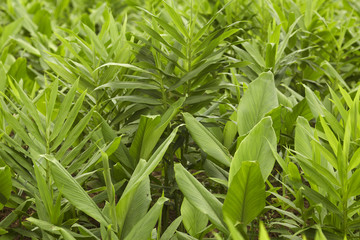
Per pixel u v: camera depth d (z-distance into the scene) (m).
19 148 2.83
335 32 5.00
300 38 4.61
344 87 4.45
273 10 4.26
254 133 2.80
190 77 3.21
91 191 2.90
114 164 3.21
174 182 3.21
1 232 2.77
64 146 2.93
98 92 3.47
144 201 2.74
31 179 2.94
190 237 2.72
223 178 3.19
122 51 3.55
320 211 2.86
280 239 2.87
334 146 2.76
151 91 3.37
